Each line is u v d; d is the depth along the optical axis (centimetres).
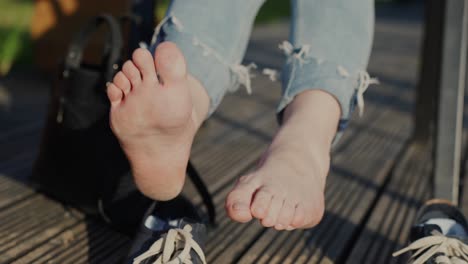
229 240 118
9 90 237
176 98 88
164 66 85
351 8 107
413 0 1197
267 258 112
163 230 99
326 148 100
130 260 96
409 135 201
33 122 194
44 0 256
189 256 93
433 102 176
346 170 160
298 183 93
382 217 131
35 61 262
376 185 150
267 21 615
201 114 102
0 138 173
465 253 96
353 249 116
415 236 104
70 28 252
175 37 104
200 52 104
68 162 120
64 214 124
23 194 132
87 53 238
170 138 92
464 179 155
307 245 118
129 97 88
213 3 106
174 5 107
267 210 88
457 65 123
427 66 172
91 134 116
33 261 107
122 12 240
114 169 114
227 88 107
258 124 209
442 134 122
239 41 107
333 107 103
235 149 176
